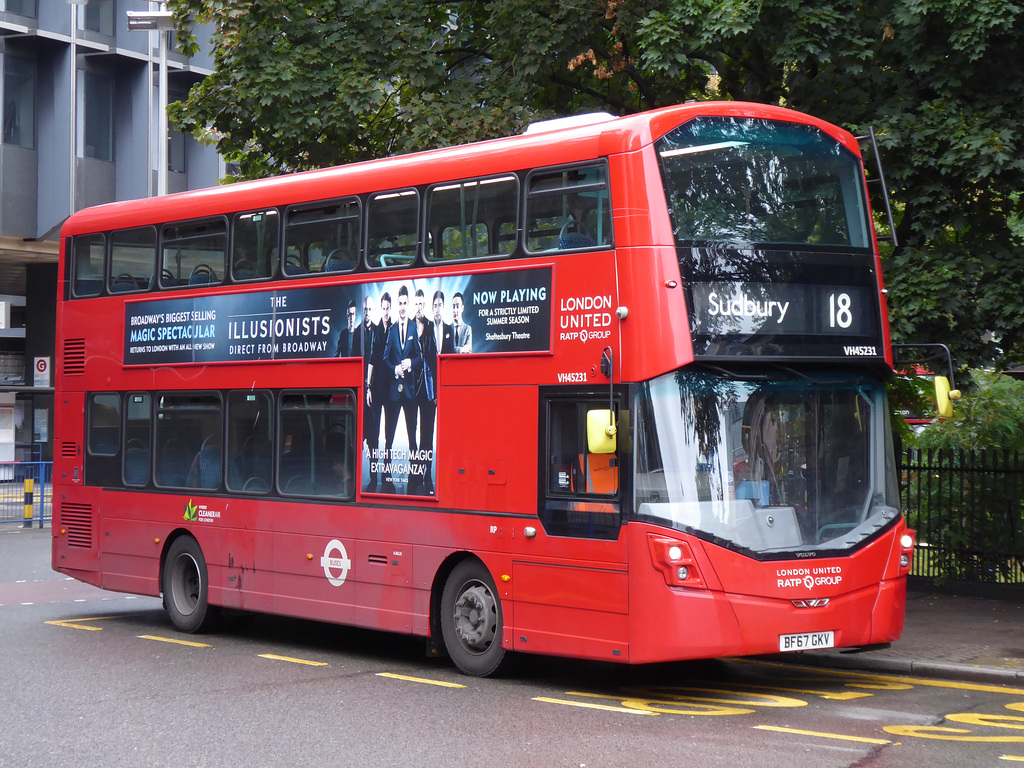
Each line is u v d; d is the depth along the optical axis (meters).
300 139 16.92
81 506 15.48
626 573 9.55
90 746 8.42
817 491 9.88
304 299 12.67
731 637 9.32
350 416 12.12
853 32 14.43
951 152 13.59
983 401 16.41
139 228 14.89
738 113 10.10
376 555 11.76
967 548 15.61
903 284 13.91
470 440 10.86
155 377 14.53
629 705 9.67
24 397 40.53
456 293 11.09
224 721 9.17
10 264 41.03
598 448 9.32
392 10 17.33
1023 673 10.55
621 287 9.70
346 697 10.12
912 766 7.49
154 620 15.49
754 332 9.70
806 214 10.20
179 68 40.97
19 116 37.81
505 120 16.16
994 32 13.34
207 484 13.80
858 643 9.81
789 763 7.60
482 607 10.81
